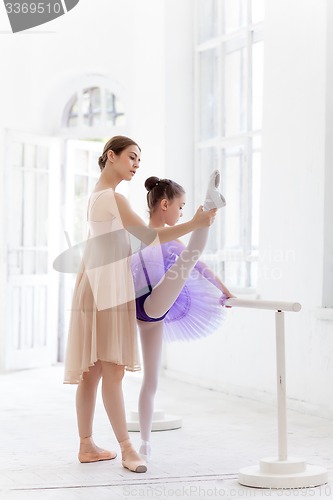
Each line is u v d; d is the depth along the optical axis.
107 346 3.91
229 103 7.02
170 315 4.32
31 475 3.87
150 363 4.20
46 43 8.36
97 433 4.92
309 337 5.64
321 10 5.55
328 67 5.50
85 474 3.88
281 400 3.75
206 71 7.39
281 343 3.75
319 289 5.56
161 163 7.42
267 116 6.08
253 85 6.73
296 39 5.78
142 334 4.21
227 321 6.59
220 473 3.90
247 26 6.75
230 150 6.99
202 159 7.43
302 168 5.73
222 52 7.08
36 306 8.34
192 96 7.51
